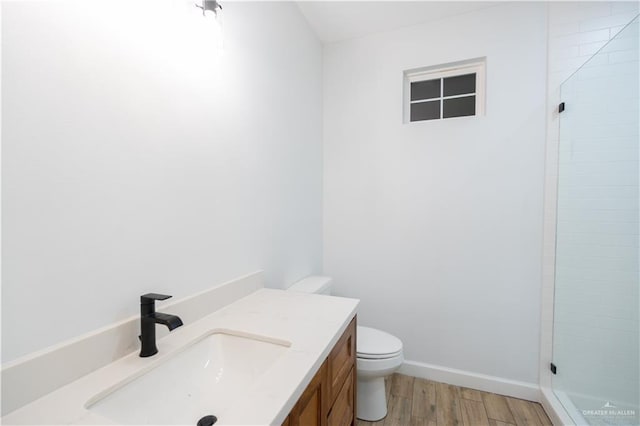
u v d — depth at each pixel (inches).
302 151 78.5
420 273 83.4
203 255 44.1
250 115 55.6
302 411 29.5
